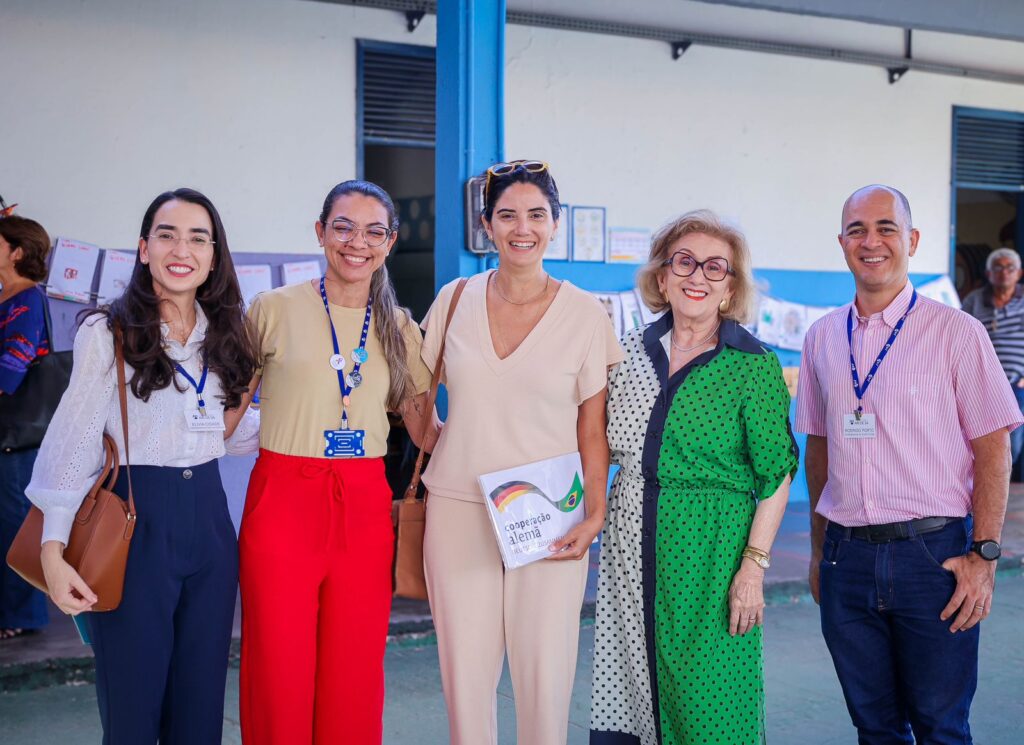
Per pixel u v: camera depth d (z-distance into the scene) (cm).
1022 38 697
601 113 747
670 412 287
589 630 554
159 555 264
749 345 288
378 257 289
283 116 650
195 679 275
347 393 288
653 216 768
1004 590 646
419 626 529
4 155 589
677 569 286
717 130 788
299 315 290
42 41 593
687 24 769
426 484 302
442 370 307
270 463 288
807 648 532
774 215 812
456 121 465
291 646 283
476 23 463
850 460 301
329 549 285
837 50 815
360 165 672
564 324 295
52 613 541
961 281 1177
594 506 300
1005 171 913
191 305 275
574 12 731
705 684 285
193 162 630
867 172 844
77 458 258
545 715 295
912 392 293
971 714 439
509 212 290
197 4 625
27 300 484
